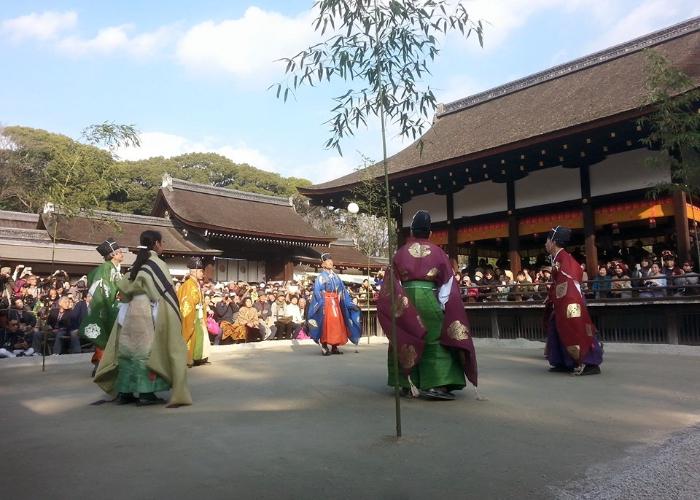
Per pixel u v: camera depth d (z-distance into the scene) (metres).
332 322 10.05
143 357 5.17
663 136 11.23
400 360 5.21
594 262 14.90
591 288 13.93
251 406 5.05
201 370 8.02
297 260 31.98
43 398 5.77
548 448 3.49
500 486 2.81
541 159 15.19
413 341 5.17
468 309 15.24
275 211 34.50
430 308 5.24
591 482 2.82
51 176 10.52
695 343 11.27
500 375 7.04
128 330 5.22
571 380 6.54
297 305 15.51
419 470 3.09
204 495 2.74
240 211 31.98
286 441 3.75
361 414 4.62
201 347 8.57
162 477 3.02
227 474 3.06
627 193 14.38
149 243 5.41
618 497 2.62
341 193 18.69
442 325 5.23
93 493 2.79
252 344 12.55
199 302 8.70
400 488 2.81
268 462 3.27
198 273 8.78
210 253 26.98
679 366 7.80
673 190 12.30
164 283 5.24
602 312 12.69
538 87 20.86
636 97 14.07
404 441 3.70
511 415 4.52
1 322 10.95
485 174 16.70
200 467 3.19
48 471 3.16
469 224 17.95
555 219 15.91
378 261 35.59
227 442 3.74
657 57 12.19
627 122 12.45
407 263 5.30
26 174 33.44
